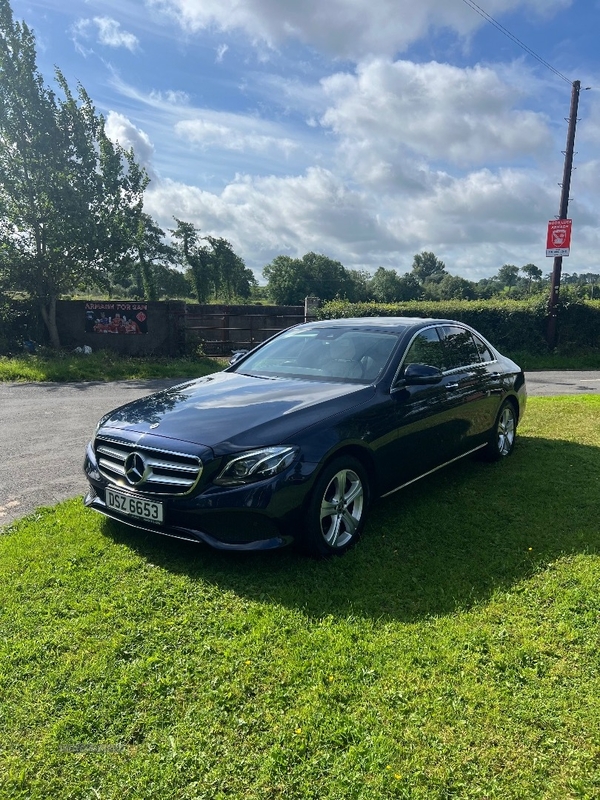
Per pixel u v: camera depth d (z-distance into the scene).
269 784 1.99
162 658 2.64
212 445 3.44
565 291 20.59
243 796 1.94
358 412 3.97
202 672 2.55
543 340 20.02
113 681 2.49
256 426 3.60
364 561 3.67
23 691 2.42
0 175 15.37
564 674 2.55
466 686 2.46
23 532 4.04
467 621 2.96
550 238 19.66
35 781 1.99
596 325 20.44
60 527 4.12
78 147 16.59
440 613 3.04
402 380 4.47
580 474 5.54
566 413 8.74
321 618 2.99
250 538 3.40
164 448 3.52
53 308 16.19
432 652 2.69
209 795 1.94
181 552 3.72
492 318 19.89
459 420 5.11
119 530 4.07
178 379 13.80
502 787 1.98
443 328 5.46
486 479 5.39
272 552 3.76
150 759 2.09
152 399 4.46
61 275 16.45
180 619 2.96
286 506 3.41
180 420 3.80
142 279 49.31
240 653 2.68
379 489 4.17
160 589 3.25
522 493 4.98
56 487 5.21
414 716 2.29
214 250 56.19
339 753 2.12
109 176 16.98
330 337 5.16
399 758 2.09
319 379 4.58
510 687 2.47
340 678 2.51
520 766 2.07
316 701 2.37
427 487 5.17
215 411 3.90
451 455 5.09
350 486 3.91
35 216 15.73
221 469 3.39
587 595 3.22
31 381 13.09
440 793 1.96
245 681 2.49
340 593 3.23
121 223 17.03
